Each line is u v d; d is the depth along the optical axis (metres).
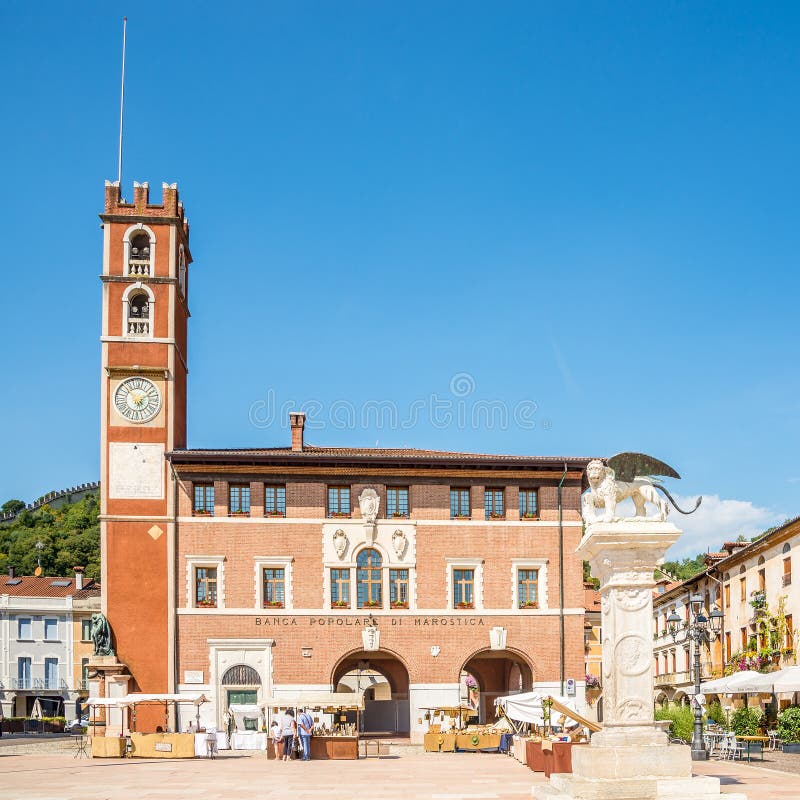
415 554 63.78
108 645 61.22
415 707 62.19
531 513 65.00
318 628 62.53
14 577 121.00
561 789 25.11
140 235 66.62
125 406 64.06
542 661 63.28
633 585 24.61
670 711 55.88
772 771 37.28
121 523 62.72
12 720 100.38
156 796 30.88
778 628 65.62
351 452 68.94
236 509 63.66
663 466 25.44
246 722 61.59
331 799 29.47
